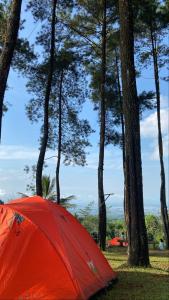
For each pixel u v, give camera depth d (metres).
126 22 13.53
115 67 26.91
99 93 26.28
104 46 23.84
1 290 7.31
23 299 7.25
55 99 26.12
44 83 25.06
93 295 8.12
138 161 13.05
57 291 7.29
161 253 20.62
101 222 22.75
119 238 27.59
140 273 11.38
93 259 9.10
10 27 13.14
